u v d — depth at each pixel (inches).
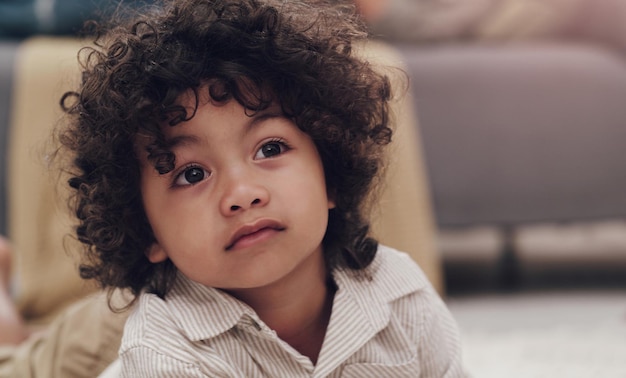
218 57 28.5
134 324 30.2
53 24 69.6
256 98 28.4
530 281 76.4
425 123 68.8
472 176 68.8
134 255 30.9
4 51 66.0
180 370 28.6
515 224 69.4
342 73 31.0
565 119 69.7
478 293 74.2
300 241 28.5
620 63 71.9
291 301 30.6
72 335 40.8
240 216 27.8
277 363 30.1
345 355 30.5
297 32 30.3
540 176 69.4
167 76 27.8
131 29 30.5
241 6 29.5
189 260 28.5
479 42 75.0
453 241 85.1
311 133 29.8
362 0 73.1
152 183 29.1
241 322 29.8
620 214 69.7
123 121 28.5
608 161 69.7
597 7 75.2
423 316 32.7
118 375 33.0
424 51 71.9
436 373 33.0
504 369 51.9
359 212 33.0
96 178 30.1
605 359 52.9
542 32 75.7
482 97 69.3
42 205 60.8
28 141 62.6
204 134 28.0
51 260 59.9
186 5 29.5
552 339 57.7
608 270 77.5
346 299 31.2
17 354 42.7
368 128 32.3
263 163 28.5
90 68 32.0
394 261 33.5
